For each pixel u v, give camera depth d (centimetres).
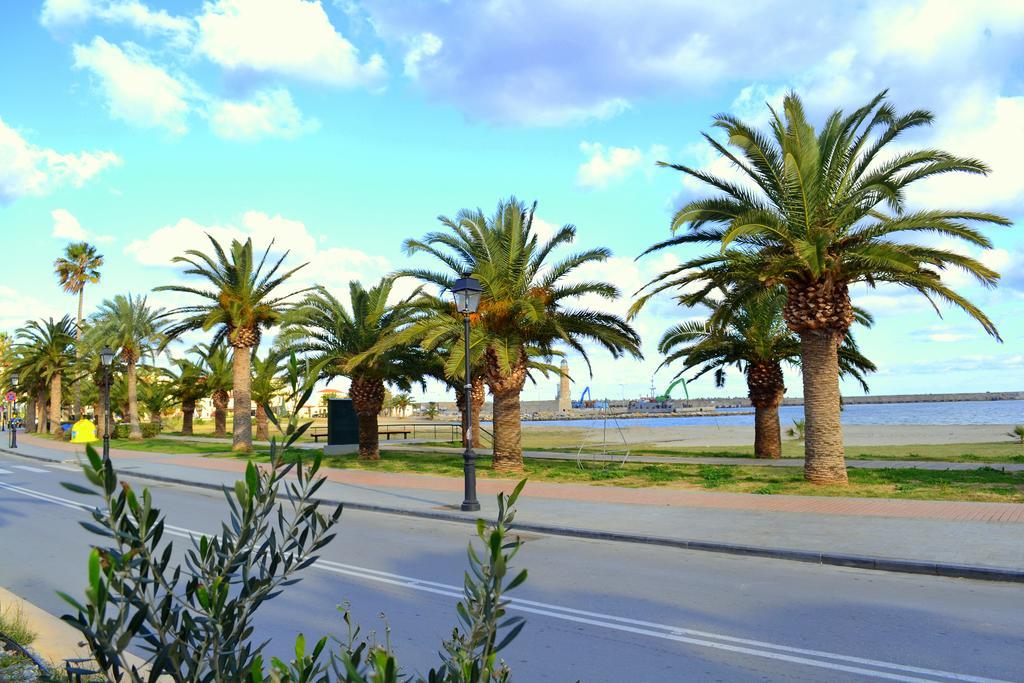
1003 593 818
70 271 6112
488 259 2272
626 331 2325
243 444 3434
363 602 788
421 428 7488
